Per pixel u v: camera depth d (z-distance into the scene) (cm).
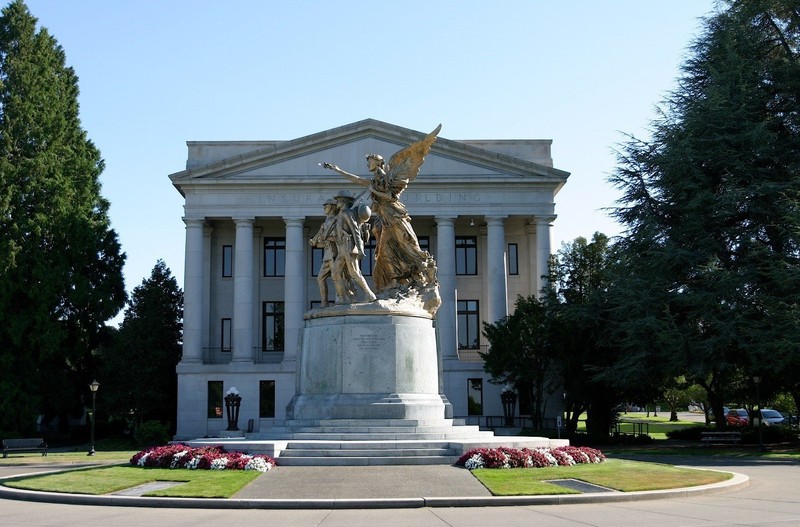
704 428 5075
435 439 2167
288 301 6194
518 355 5097
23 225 5572
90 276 6181
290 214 6281
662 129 4588
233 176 6316
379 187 2369
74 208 5909
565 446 2330
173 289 6694
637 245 4553
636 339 4216
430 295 2388
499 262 6269
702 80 4741
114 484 1838
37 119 5859
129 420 6625
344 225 2316
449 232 6288
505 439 2277
